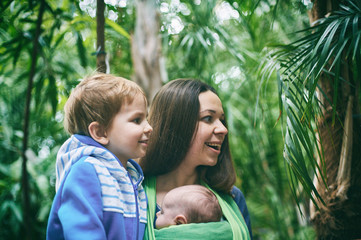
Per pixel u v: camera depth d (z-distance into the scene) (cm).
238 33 273
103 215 80
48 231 83
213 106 103
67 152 89
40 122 256
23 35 164
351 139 111
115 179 85
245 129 284
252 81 240
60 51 235
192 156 103
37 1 154
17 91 260
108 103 88
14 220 245
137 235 86
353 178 111
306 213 195
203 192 99
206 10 229
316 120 107
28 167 236
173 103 103
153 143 104
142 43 227
